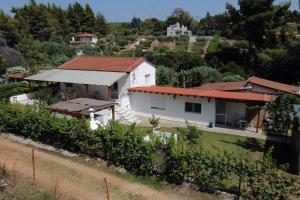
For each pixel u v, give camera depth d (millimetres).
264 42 62219
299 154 18266
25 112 21656
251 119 28469
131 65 32812
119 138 17047
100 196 14312
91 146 18125
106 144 17641
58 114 25109
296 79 53156
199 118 29094
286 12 60281
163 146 15750
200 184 15008
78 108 24906
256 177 13406
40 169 17016
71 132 18859
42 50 79750
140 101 32031
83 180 15836
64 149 19812
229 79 48281
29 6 107750
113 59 36000
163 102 30797
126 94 32375
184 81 48594
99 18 138375
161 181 15719
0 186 14086
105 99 33156
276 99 25938
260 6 59094
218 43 83625
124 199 14141
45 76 34906
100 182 15672
